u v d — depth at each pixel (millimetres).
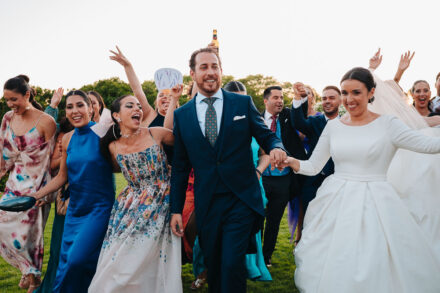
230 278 2693
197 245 3914
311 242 2904
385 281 2533
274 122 5094
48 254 5629
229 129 2889
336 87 4879
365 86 2965
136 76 4113
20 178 4012
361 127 3002
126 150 3260
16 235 3889
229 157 2879
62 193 3770
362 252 2643
